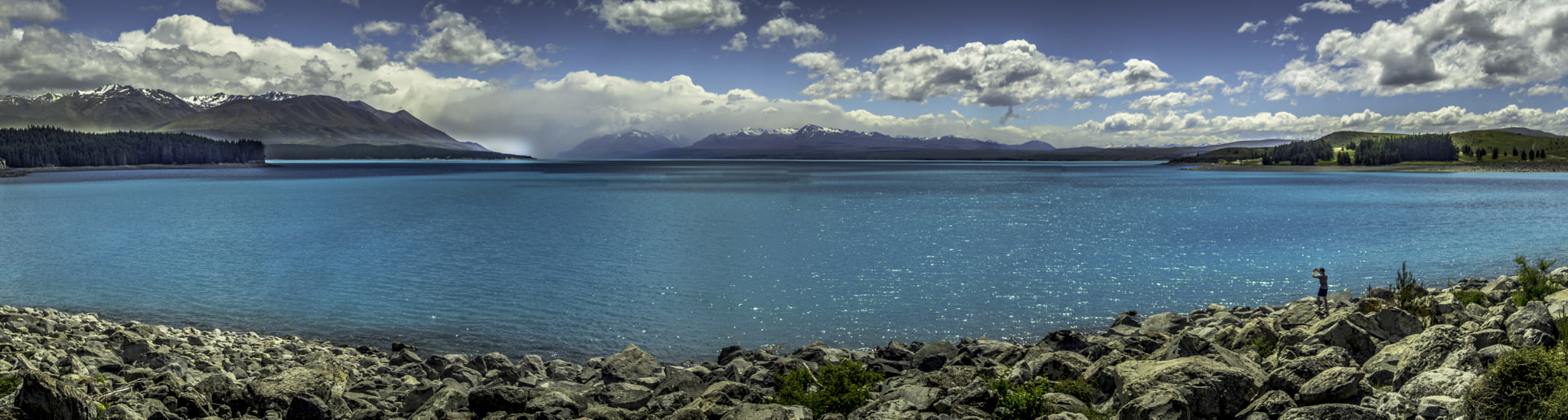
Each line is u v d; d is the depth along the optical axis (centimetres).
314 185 17012
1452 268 4294
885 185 18388
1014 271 4394
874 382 1723
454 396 1537
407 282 4078
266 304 3516
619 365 2072
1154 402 1134
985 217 8388
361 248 5544
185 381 1742
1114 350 1800
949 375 1689
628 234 6631
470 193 13938
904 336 2934
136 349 2106
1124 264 4600
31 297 3669
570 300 3603
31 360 1709
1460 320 1875
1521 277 2497
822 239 6153
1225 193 13350
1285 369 1285
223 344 2494
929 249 5434
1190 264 4603
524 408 1477
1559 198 10988
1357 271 4272
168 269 4538
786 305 3475
